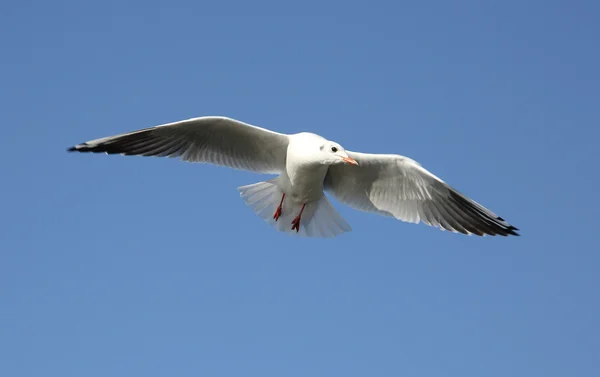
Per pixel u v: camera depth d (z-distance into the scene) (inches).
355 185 453.4
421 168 421.4
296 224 453.1
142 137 425.7
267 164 448.5
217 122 420.5
